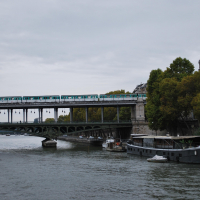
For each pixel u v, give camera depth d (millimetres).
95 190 40906
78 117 187250
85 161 67062
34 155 81312
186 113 88500
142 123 111000
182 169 53156
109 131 158375
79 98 115375
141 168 55562
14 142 157750
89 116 177875
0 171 55406
